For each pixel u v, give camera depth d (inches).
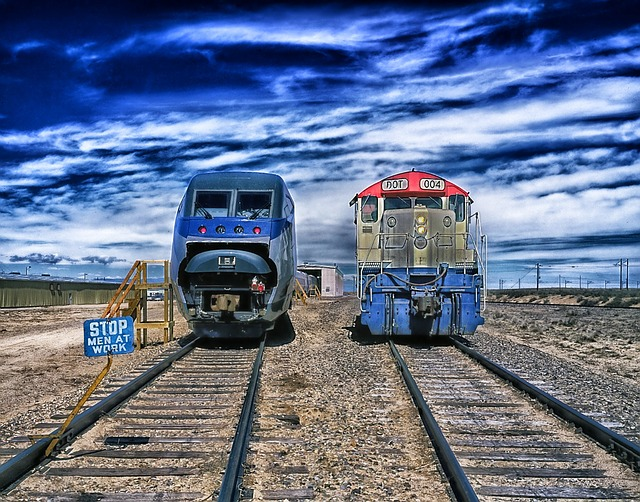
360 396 320.5
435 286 504.4
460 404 302.4
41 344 628.1
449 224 536.7
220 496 165.3
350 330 698.2
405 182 539.5
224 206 518.9
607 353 597.9
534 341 719.1
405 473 200.8
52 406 303.4
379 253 541.3
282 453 220.5
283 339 603.8
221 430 250.8
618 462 212.4
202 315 496.7
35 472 198.4
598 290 2849.4
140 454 216.2
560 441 237.6
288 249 530.9
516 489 184.7
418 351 497.7
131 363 466.6
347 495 181.2
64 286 1652.3
